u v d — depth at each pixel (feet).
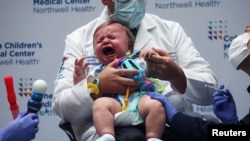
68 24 9.13
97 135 5.16
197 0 8.76
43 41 9.18
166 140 5.16
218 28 8.69
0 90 9.18
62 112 5.65
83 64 5.67
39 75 9.14
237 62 5.93
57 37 9.16
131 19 6.27
